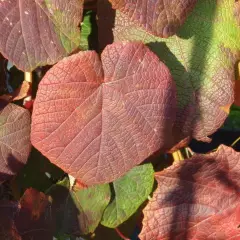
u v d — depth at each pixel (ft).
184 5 1.32
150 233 1.50
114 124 1.35
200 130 1.48
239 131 4.04
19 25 1.24
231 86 1.46
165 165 1.80
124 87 1.34
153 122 1.37
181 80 1.45
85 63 1.29
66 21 1.28
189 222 1.52
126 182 1.63
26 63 1.25
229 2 1.44
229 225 1.53
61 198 1.57
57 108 1.30
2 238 1.45
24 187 1.66
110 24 1.41
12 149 1.41
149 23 1.28
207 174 1.51
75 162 1.35
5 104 1.41
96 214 1.59
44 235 1.52
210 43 1.44
